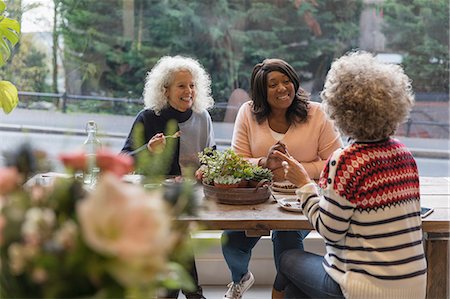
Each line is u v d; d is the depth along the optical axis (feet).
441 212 7.55
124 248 2.91
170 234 3.36
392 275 5.98
